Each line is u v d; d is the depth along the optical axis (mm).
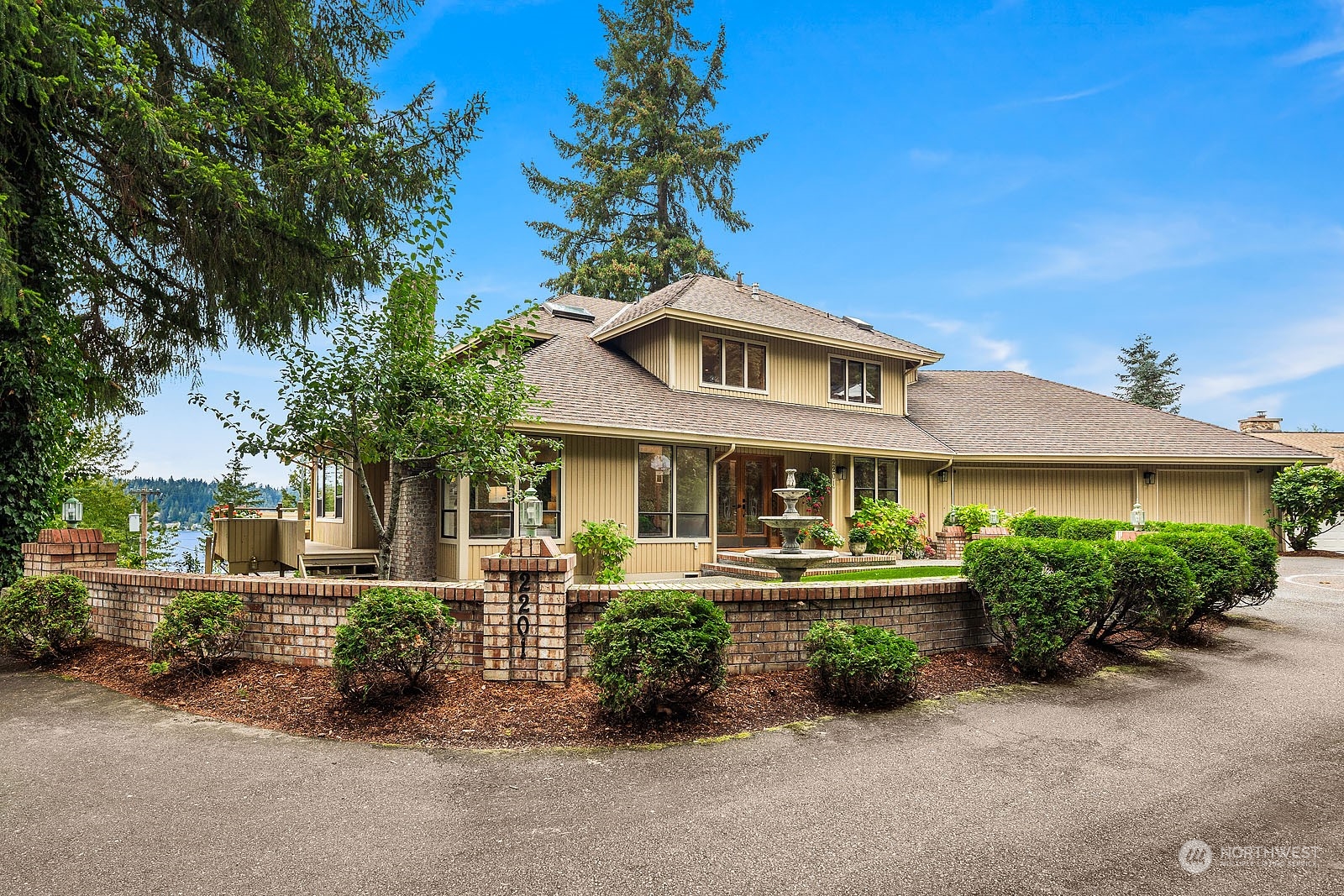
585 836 3479
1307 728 5211
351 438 8203
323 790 4004
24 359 8938
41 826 3541
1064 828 3609
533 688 5621
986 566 6730
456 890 2982
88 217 10156
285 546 12453
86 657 6906
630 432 12625
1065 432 19844
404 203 10516
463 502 11477
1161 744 4875
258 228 9523
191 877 3072
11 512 8930
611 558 12195
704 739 4852
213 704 5484
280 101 9891
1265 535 9016
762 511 16469
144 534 12516
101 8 8516
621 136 34375
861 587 6512
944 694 5949
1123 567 7211
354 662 5125
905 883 3064
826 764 4449
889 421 18859
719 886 3031
